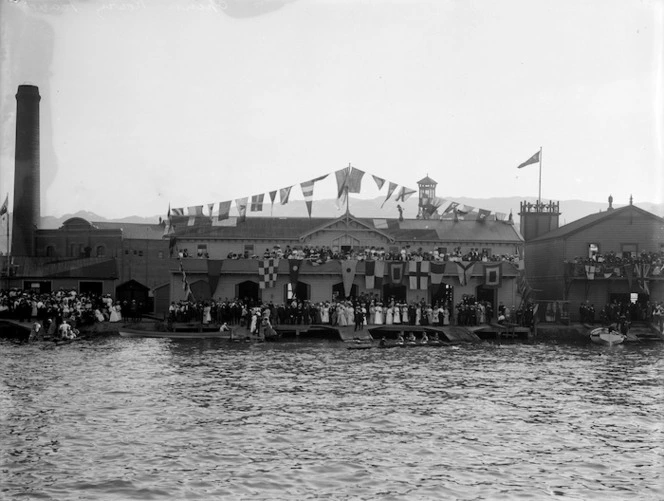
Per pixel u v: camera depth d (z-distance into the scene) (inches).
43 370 2935.5
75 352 3403.1
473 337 3981.3
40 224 5108.3
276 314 4072.3
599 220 4566.9
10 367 2992.1
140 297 4923.7
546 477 1846.7
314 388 2674.7
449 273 4357.8
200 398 2508.6
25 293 4261.8
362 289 4411.9
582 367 3147.1
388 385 2736.2
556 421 2279.8
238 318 4124.0
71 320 3971.5
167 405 2413.9
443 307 4284.0
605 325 4247.0
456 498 1724.9
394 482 1802.4
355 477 1829.5
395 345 3727.9
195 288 4436.5
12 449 1989.4
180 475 1833.2
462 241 4921.3
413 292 4434.1
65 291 4451.3
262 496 1724.9
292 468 1879.9
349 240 4820.4
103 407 2381.9
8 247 4655.5
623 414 2363.4
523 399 2536.9
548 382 2815.0
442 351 3604.8
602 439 2118.6
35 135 4729.3
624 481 1829.5
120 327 4074.8
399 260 4286.4
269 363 3171.8
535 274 5078.7
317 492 1747.0
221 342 3821.4
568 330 4175.7
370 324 4121.6
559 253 4638.3
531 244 5157.5
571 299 4510.3
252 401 2476.6
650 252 4539.9
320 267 4340.6
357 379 2839.6
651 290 4434.1
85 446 2017.7
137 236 5935.0
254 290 4434.1
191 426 2192.4
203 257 4564.5
